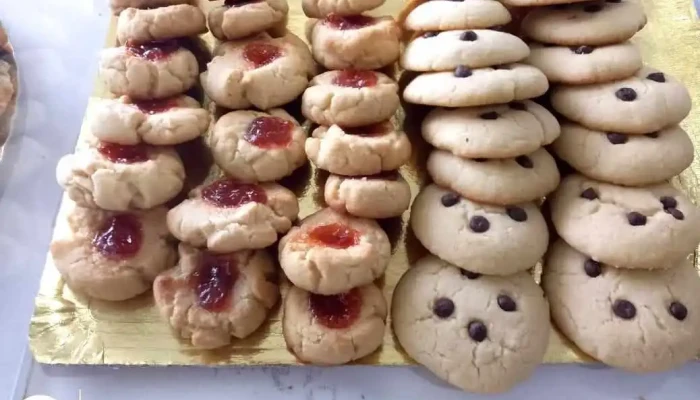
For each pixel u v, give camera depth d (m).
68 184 0.23
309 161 0.27
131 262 0.23
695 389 0.22
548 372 0.23
